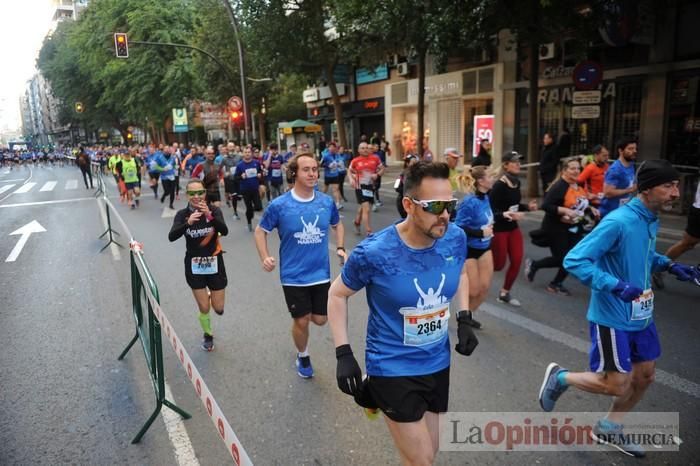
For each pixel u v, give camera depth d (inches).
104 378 174.9
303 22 776.3
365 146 392.5
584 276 111.3
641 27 502.0
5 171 1930.4
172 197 585.6
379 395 93.5
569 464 122.2
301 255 161.8
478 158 303.7
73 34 1589.6
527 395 154.4
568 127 668.7
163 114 1381.6
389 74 1046.4
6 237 456.1
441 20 414.9
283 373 173.3
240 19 832.9
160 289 273.1
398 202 245.9
